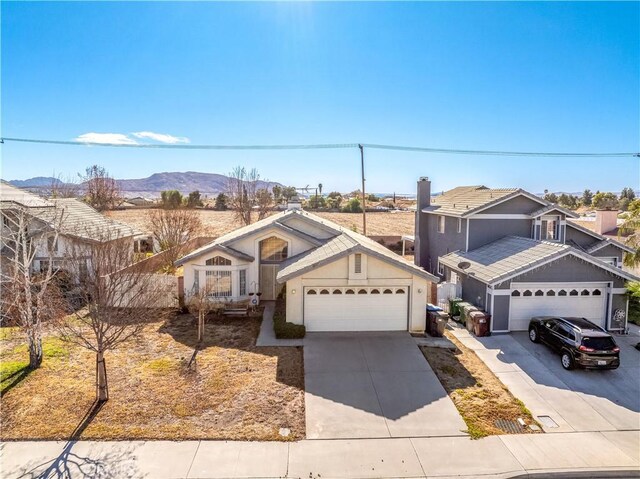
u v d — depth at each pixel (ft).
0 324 57.00
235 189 180.86
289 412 36.91
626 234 91.40
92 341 50.93
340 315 56.80
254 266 69.97
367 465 30.32
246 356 48.47
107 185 159.84
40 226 65.41
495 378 44.34
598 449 32.73
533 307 58.54
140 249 104.47
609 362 44.86
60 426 34.09
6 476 28.48
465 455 31.63
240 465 30.07
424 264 99.60
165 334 55.52
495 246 72.08
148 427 34.22
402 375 44.29
